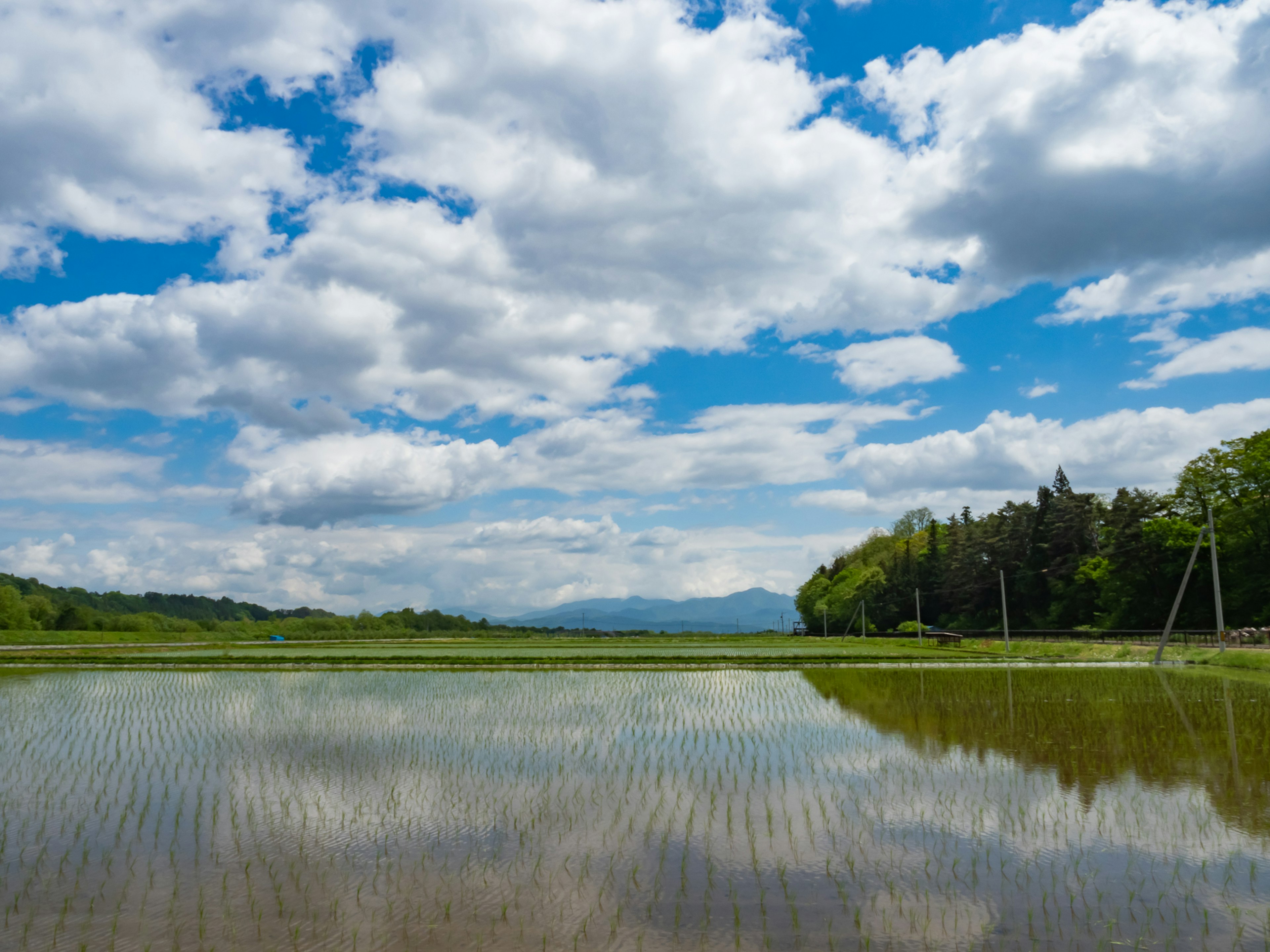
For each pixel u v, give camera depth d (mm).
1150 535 60406
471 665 42969
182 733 19438
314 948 7203
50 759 16125
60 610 99000
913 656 48656
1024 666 42250
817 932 7539
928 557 108812
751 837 10508
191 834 10766
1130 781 13602
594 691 29781
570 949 7164
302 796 12867
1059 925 7715
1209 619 58656
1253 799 12398
